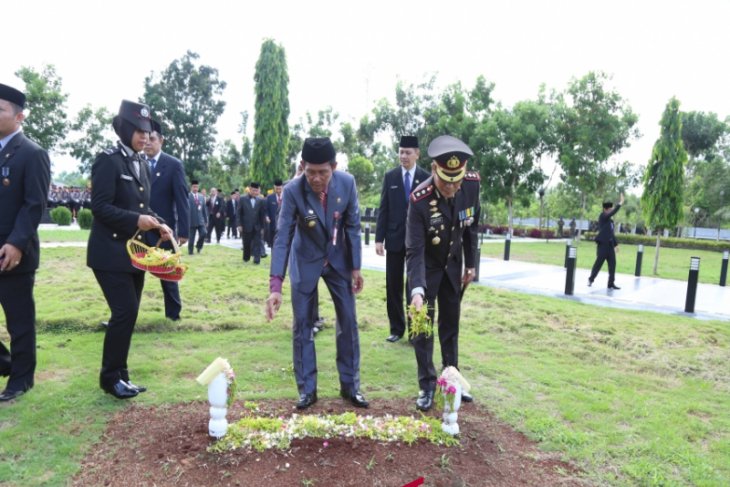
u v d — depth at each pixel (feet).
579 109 99.55
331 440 10.19
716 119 134.92
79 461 9.48
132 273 12.59
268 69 104.12
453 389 10.47
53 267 33.50
